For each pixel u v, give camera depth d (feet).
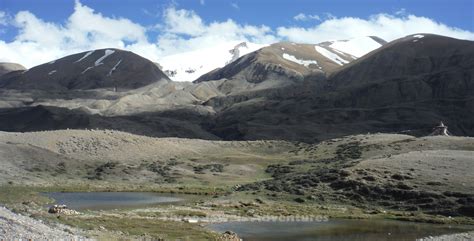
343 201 320.09
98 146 637.71
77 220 188.55
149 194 427.74
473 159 362.33
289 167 582.76
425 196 298.56
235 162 651.66
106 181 523.70
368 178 341.62
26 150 557.33
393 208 297.94
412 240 195.72
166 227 206.80
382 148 540.11
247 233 213.05
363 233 216.74
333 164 513.45
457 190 298.15
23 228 119.75
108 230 174.40
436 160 363.56
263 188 374.43
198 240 177.06
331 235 210.18
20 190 385.70
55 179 498.28
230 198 344.08
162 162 632.38
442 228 236.02
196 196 411.95
